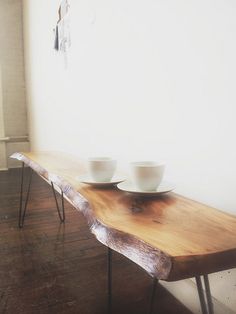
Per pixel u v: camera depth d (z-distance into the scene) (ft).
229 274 4.20
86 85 9.02
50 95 13.12
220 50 4.03
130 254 2.39
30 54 16.06
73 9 9.50
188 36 4.60
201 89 4.42
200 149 4.53
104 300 5.05
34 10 14.57
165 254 2.09
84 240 7.55
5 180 14.80
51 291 5.32
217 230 2.63
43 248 7.11
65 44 10.60
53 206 10.48
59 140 12.25
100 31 7.72
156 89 5.54
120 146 7.14
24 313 4.72
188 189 4.85
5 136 17.88
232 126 3.93
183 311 4.74
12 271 6.04
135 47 6.14
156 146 5.67
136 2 5.96
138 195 3.80
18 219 9.19
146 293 5.24
